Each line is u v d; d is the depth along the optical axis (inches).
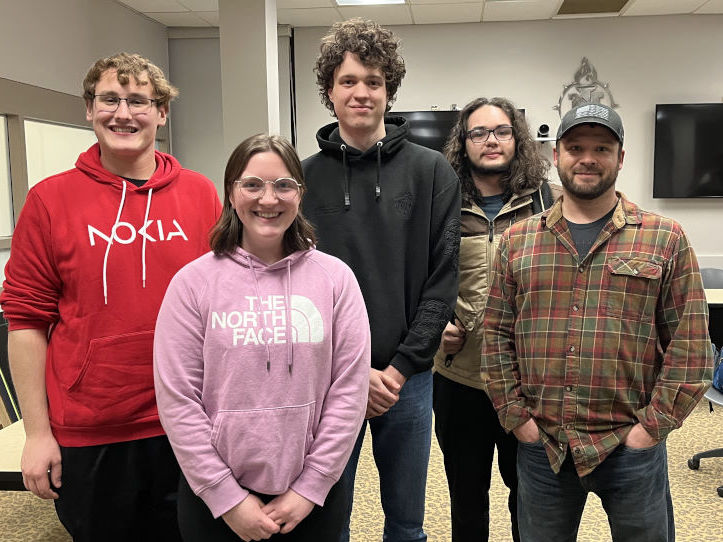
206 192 61.2
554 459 56.5
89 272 53.5
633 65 226.4
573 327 55.7
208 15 223.1
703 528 95.9
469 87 233.8
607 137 53.6
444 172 63.8
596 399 55.1
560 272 56.4
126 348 54.2
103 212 55.0
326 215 63.0
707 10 215.8
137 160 57.5
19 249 54.1
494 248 71.4
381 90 61.6
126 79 54.5
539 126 232.2
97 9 194.4
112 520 56.0
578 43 227.3
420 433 64.0
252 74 164.7
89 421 53.5
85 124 189.6
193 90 246.2
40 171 175.2
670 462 120.5
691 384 52.4
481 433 73.0
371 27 60.6
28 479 53.5
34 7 163.9
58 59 175.0
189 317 46.9
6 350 96.9
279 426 45.9
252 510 44.8
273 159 47.3
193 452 44.9
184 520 47.8
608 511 57.4
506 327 61.0
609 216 56.4
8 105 154.1
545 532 59.2
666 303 54.3
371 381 59.1
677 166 225.8
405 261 62.2
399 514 65.5
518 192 72.0
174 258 56.7
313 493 46.2
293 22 229.6
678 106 222.8
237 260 48.6
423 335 60.4
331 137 65.6
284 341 46.6
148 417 55.4
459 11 215.3
